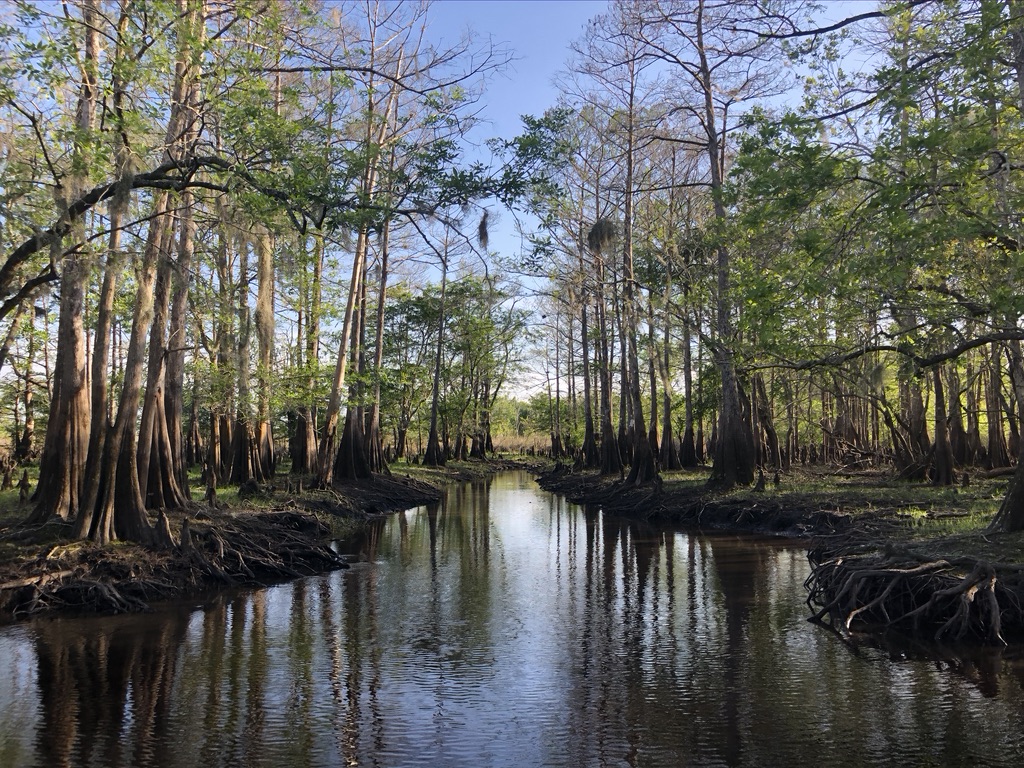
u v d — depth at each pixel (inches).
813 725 290.5
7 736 287.1
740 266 611.5
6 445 1223.5
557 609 479.5
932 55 387.2
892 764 258.2
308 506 844.6
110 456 517.0
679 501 925.8
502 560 661.9
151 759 267.4
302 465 1116.5
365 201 441.4
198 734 289.1
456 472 1828.2
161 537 531.2
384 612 473.4
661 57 902.4
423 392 1926.7
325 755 271.0
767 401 1203.2
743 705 311.4
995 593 382.9
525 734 287.4
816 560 574.2
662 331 1338.6
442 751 273.6
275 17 433.7
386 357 1792.6
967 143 364.8
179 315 713.0
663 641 405.1
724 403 942.4
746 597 499.2
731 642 399.9
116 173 425.1
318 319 1066.1
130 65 388.5
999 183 437.1
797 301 476.7
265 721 301.7
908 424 1000.9
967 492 733.3
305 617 461.1
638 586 543.8
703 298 898.7
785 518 755.4
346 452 1141.1
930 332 486.6
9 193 404.8
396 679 349.1
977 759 260.1
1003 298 374.6
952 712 298.4
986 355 755.4
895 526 575.2
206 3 438.0
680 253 1039.6
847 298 450.3
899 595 419.8
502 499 1275.8
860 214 408.8
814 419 1569.9
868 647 384.2
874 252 400.2
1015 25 373.4
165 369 704.4
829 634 410.0
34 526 525.3
